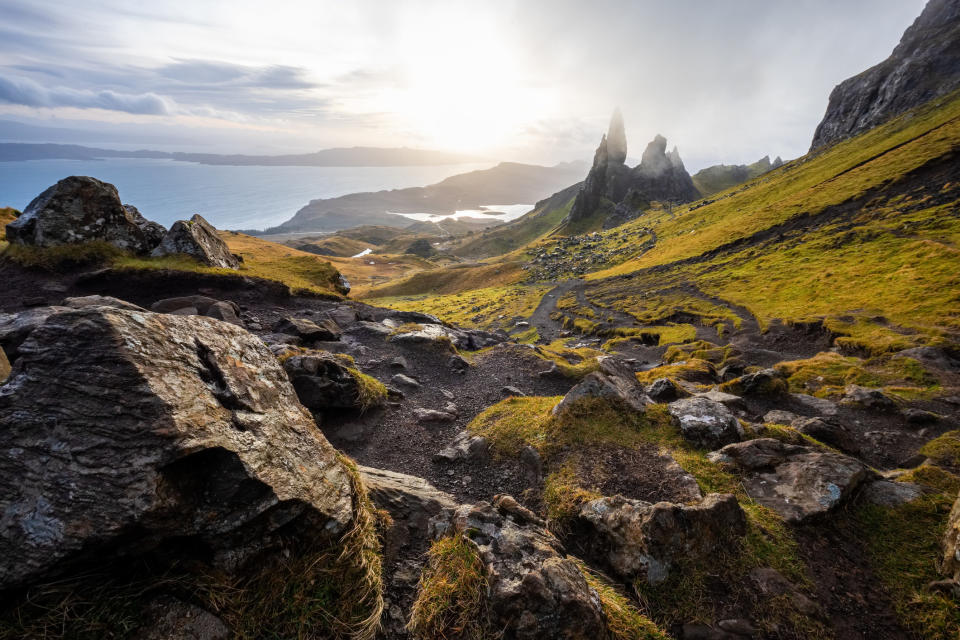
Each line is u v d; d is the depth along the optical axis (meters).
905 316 39.28
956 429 16.62
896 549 6.59
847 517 7.21
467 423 13.12
